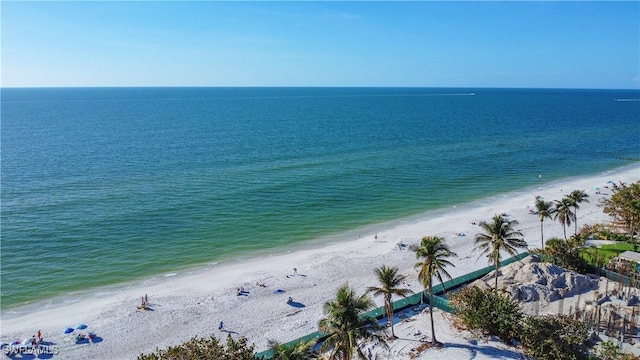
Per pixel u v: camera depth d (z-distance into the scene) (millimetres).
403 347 48031
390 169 132375
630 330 48688
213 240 79750
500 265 67312
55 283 63750
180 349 37062
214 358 34375
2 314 56062
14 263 68750
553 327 46000
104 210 91625
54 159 136750
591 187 117312
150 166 129500
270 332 53031
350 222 90438
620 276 60312
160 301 59625
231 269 69312
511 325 47469
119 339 51531
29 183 109375
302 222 89625
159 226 84750
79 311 57000
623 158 155500
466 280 62625
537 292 56312
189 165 131625
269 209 95938
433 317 54250
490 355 45656
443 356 45812
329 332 38219
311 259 72875
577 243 73812
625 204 76812
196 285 64250
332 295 61688
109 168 126312
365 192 109938
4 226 81812
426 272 48094
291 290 63156
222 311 57688
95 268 68375
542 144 180875
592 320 50281
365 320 38250
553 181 124750
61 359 47906
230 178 117438
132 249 75125
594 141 190000
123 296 60875
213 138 182750
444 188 115750
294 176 121125
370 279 66062
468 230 85625
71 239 77688
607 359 42938
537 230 85875
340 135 196750
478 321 49531
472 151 163250
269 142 174750
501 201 105750
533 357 45406
